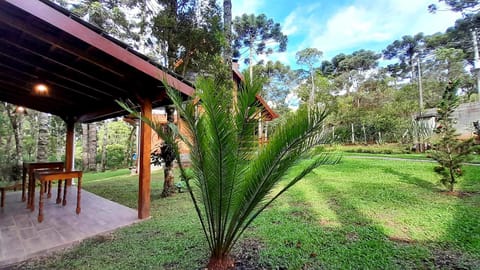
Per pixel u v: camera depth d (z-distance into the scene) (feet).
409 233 9.93
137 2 23.82
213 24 19.26
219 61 19.10
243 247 9.09
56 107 20.54
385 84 85.15
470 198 14.29
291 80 95.71
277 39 71.67
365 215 12.19
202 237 10.14
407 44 84.58
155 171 35.29
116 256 8.64
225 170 7.04
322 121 6.67
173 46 19.38
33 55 10.85
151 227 11.49
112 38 9.30
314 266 7.63
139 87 12.14
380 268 7.39
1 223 12.00
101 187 23.00
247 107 6.68
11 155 29.17
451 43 64.23
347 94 88.28
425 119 49.80
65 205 15.65
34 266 8.12
